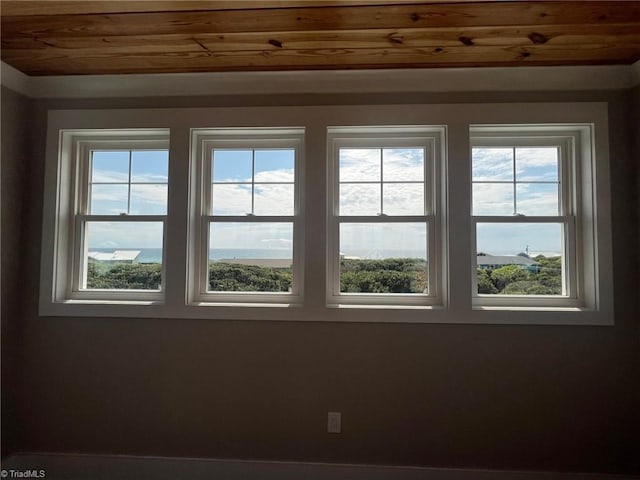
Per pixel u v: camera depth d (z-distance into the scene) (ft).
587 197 7.31
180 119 7.64
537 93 7.30
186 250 7.52
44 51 6.75
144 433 7.38
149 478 7.28
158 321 7.48
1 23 5.90
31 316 7.63
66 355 7.55
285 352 7.32
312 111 7.47
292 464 7.17
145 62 7.14
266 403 7.29
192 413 7.36
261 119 7.54
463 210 7.23
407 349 7.18
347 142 7.81
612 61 6.96
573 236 7.43
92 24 5.94
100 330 7.55
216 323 7.41
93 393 7.49
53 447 7.47
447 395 7.11
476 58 6.93
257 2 5.40
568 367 7.02
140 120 7.69
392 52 6.75
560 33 6.12
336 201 7.75
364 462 7.11
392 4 5.45
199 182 7.86
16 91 7.58
